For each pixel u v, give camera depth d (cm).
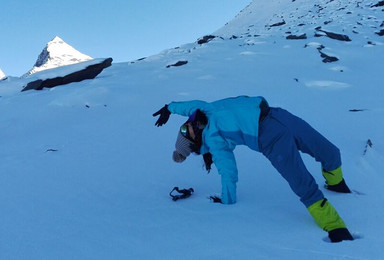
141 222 310
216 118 322
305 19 2339
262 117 308
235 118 315
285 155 297
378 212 305
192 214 321
